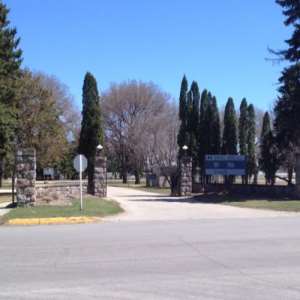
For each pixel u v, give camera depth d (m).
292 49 36.25
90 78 47.66
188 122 54.16
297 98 36.06
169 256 11.78
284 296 8.16
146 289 8.63
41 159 51.97
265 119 56.91
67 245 13.55
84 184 42.44
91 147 47.12
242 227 18.19
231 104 53.62
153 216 24.23
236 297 8.09
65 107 75.81
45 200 30.33
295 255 11.87
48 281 9.27
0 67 42.38
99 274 9.86
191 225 19.14
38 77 57.62
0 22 44.00
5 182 96.62
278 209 28.23
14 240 14.67
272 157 50.06
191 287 8.77
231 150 53.09
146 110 86.31
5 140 41.91
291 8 35.69
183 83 55.00
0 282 9.21
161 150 84.00
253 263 10.91
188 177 45.34
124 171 90.69
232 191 44.22
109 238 15.02
